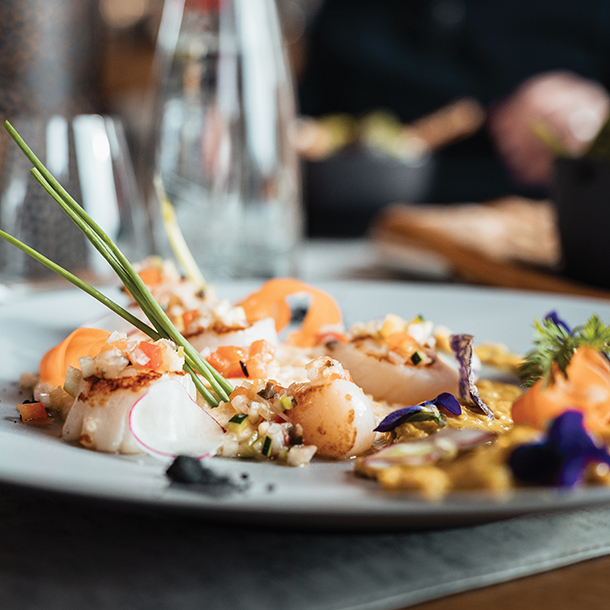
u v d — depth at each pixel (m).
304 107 1.94
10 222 0.59
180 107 0.65
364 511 0.39
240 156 0.66
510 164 1.71
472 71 1.91
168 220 0.57
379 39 1.91
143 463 0.43
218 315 0.51
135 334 0.51
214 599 0.39
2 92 0.64
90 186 0.59
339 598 0.39
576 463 0.40
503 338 0.58
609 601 0.40
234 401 0.45
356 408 0.45
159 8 1.50
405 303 0.62
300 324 0.59
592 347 0.46
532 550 0.41
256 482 0.42
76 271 0.60
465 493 0.39
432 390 0.50
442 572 0.40
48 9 0.64
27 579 0.40
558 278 0.74
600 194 0.67
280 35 0.67
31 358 0.52
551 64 1.87
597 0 1.90
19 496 0.43
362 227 1.09
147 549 0.41
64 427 0.45
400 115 1.90
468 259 0.81
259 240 0.67
